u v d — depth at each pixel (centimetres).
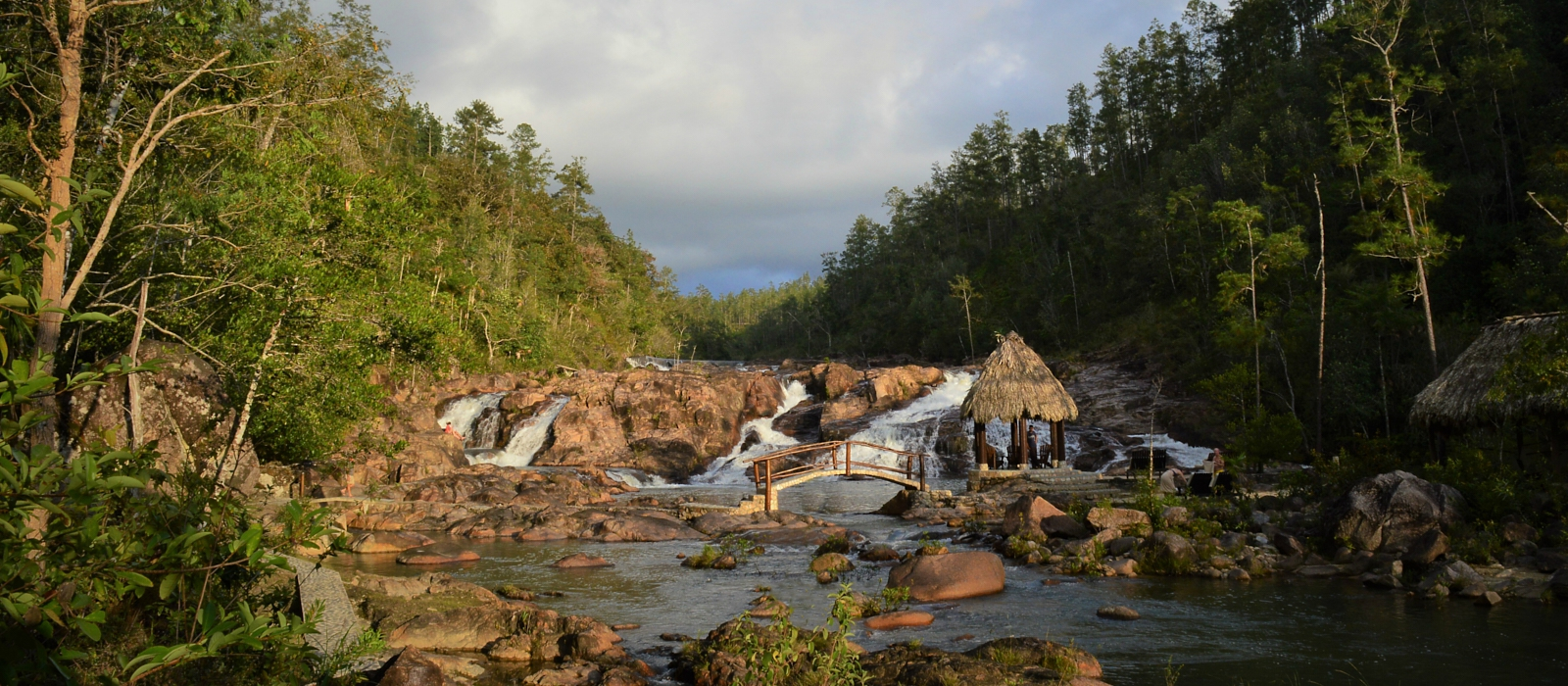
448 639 987
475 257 6588
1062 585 1366
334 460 2542
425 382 4878
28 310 293
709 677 828
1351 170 4969
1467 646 953
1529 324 1962
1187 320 5294
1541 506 1509
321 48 1595
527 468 3700
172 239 1745
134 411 1329
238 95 1630
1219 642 995
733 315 17475
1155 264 6556
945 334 8569
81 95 1414
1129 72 9706
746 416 5012
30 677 290
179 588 415
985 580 1301
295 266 1727
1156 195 6869
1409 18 5116
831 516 2481
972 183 10888
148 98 1547
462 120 9144
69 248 1153
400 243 1961
